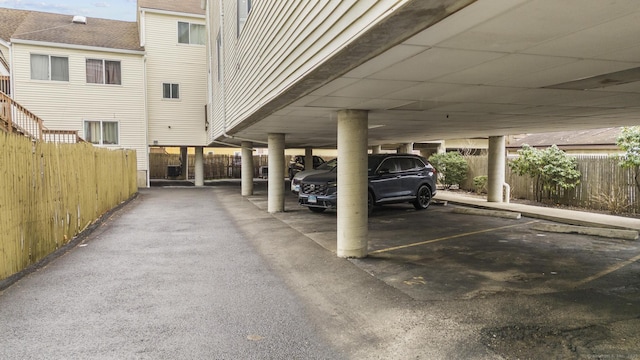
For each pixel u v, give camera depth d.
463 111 7.76
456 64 4.26
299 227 9.87
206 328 4.16
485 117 8.80
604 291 5.13
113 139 22.06
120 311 4.61
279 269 6.38
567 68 4.41
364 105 6.80
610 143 18.89
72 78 21.08
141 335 3.99
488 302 4.77
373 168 11.71
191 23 23.97
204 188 22.88
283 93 6.03
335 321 4.34
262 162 34.03
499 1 2.60
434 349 3.65
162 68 23.52
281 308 4.72
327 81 5.09
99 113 21.70
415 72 4.61
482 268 6.24
